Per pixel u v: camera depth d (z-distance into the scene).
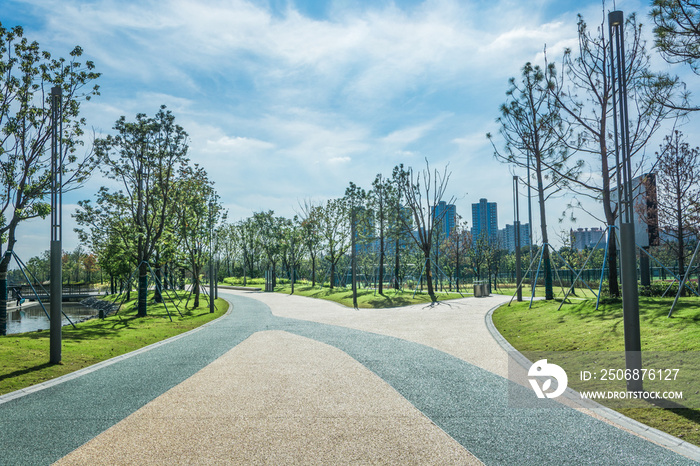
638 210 23.20
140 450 5.61
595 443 5.63
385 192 40.84
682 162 22.83
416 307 27.78
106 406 7.66
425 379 9.01
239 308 32.47
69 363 11.72
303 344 13.97
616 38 8.20
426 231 36.34
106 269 56.47
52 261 11.82
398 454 5.32
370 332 16.34
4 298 18.19
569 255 55.34
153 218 30.12
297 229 65.31
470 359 10.91
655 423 6.26
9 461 5.37
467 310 24.19
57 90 12.27
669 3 12.52
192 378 9.68
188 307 33.78
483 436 5.89
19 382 9.59
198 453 5.45
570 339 12.24
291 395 8.04
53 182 12.00
